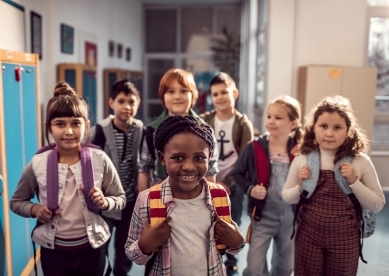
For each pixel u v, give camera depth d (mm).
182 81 2121
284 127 2182
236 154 2730
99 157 1778
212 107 9750
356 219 1827
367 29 4695
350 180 1753
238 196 2734
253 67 7309
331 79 4227
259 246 2271
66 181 1702
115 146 2500
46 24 3980
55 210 1657
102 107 6129
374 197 1769
